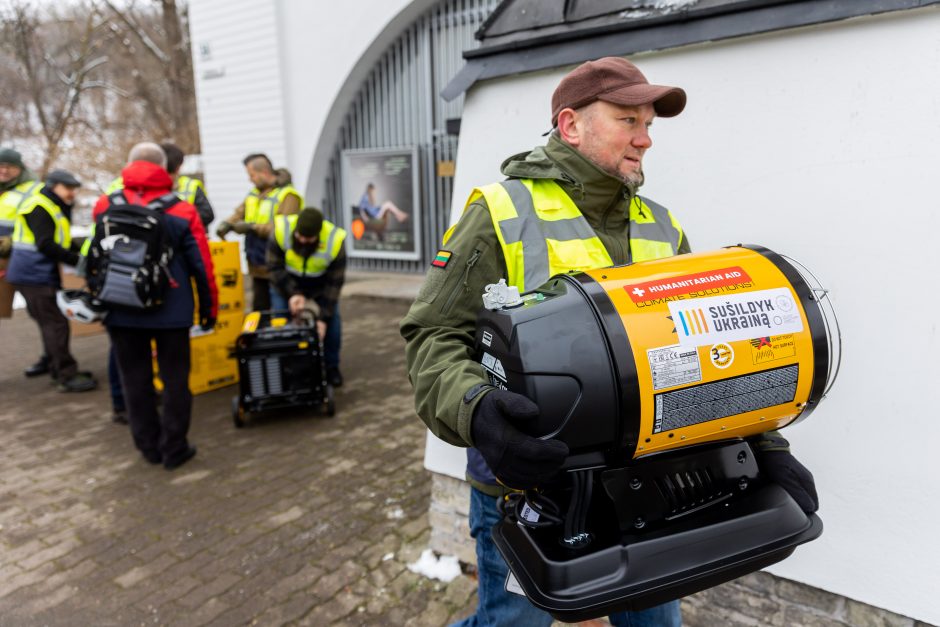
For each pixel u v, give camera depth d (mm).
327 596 2424
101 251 3123
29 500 3248
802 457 1833
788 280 1103
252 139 10359
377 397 4750
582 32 1993
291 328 4176
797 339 1060
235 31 10047
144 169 3285
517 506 1207
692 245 1944
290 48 9688
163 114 18031
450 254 1287
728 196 1864
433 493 2586
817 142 1710
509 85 2178
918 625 1724
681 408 994
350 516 3014
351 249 10305
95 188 15180
